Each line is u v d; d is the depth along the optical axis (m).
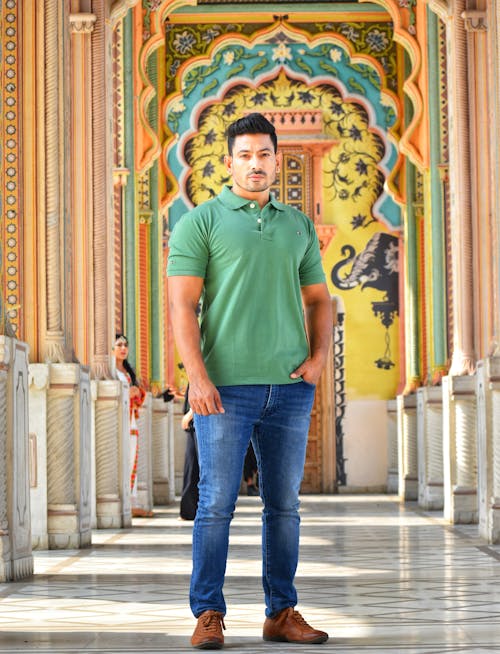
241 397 4.28
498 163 9.17
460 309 11.33
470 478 11.19
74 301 11.20
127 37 14.67
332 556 7.82
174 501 16.61
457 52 11.26
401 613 4.97
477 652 3.91
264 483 4.38
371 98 19.47
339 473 19.38
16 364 6.69
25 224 8.88
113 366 11.52
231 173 4.50
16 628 4.66
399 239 19.52
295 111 19.44
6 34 8.98
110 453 10.93
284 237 4.38
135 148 15.05
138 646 4.16
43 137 8.94
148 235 16.98
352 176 19.53
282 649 4.06
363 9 17.89
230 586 6.07
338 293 19.47
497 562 7.33
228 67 19.42
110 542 9.31
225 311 4.32
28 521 6.88
